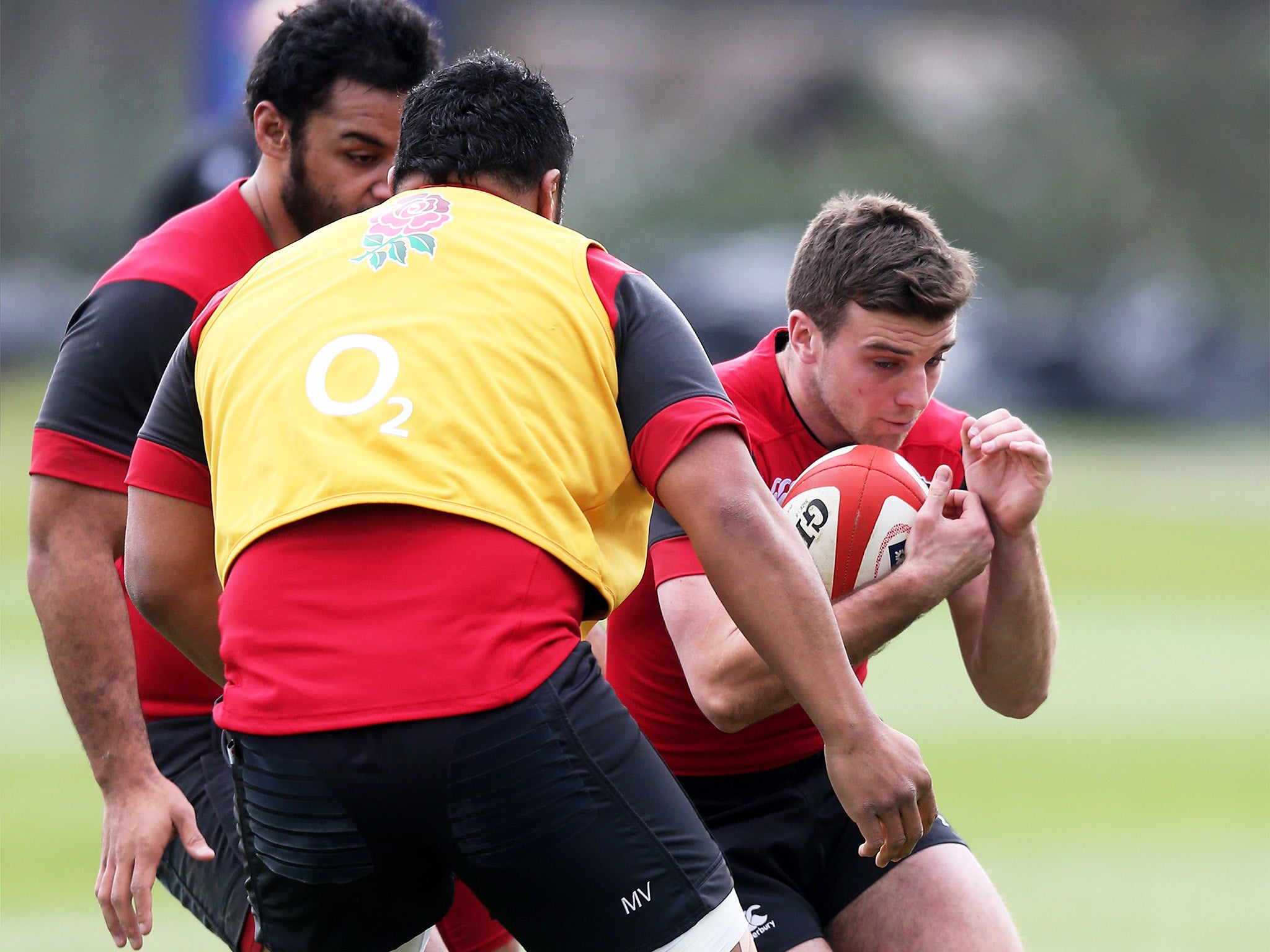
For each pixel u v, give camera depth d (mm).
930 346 11656
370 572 8742
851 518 11539
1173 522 66438
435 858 9070
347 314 9328
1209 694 37094
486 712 8516
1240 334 129875
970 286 11672
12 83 166250
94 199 163750
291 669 8750
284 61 12383
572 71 167875
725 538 9000
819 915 12477
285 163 12648
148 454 10172
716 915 8945
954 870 12023
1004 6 169875
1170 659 41094
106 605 11391
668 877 8805
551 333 9211
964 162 147750
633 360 9336
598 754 8719
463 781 8508
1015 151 148000
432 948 11805
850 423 11992
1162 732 33000
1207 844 24656
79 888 21453
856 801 9086
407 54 12555
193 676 12422
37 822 24844
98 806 25922
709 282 108250
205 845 11031
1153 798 27547
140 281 11938
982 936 11641
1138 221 145250
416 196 9875
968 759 30219
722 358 100625
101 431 11648
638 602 12570
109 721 11227
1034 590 12062
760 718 11148
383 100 12445
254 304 9711
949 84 157250
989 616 12250
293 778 8742
